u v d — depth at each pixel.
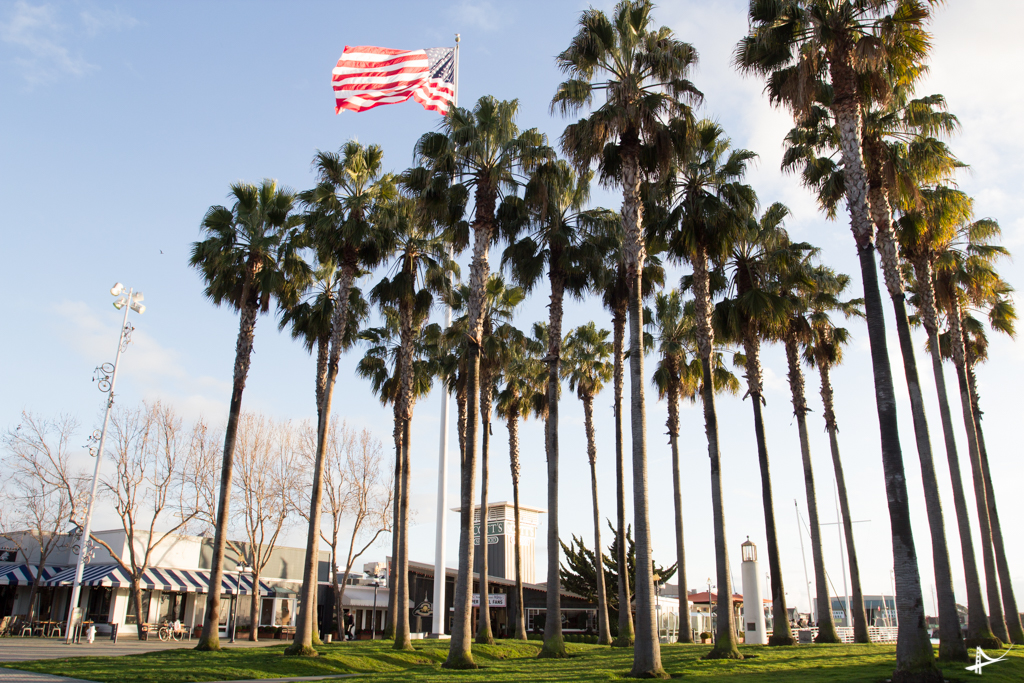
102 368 33.84
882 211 19.66
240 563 42.56
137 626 35.75
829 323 32.09
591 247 25.73
